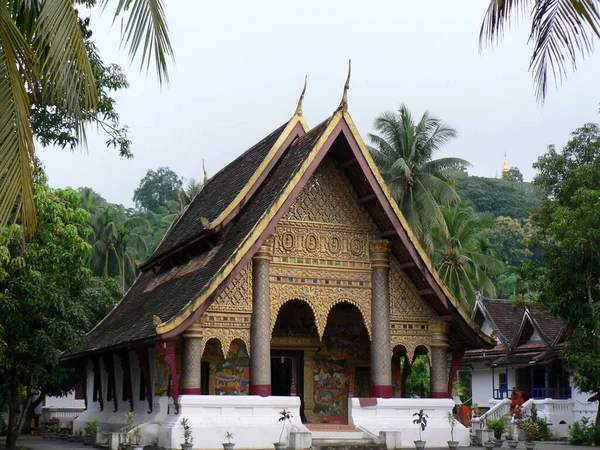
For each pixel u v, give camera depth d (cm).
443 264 4838
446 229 4869
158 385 2377
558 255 2883
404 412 2408
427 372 4556
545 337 4016
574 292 2839
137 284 3419
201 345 2192
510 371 4378
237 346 2550
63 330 2292
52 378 2547
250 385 2252
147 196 11306
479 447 2411
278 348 2616
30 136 1046
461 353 2594
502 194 10619
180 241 2711
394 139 5025
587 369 2736
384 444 2230
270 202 2291
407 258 2473
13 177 1026
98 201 7894
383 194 2411
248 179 2538
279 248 2356
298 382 2648
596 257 2761
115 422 2853
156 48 1098
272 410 2209
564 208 2878
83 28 2380
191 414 2128
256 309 2270
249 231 2236
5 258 2055
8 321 2241
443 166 5062
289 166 2425
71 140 2447
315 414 2623
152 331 2203
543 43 1311
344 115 2364
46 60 1027
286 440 2188
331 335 2703
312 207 2425
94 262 6644
